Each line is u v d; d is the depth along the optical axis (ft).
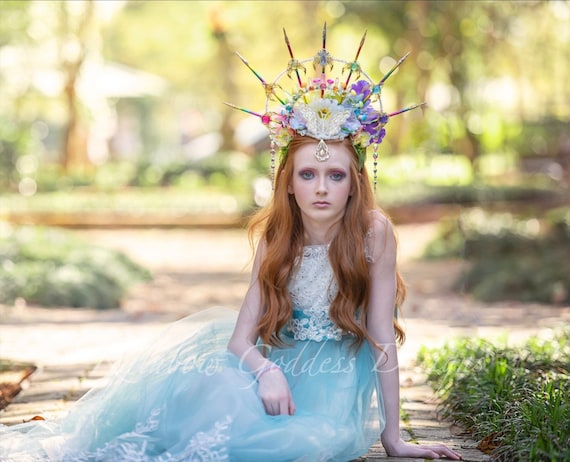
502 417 12.53
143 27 110.93
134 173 83.97
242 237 58.75
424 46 55.31
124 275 36.24
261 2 85.25
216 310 11.55
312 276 11.22
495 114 64.85
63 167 82.64
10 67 72.64
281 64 86.17
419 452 11.22
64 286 31.24
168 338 11.20
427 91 59.72
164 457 9.94
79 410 11.09
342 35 66.95
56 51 78.02
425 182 70.33
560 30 56.24
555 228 40.19
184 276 41.37
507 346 17.95
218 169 82.89
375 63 64.75
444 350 18.67
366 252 11.14
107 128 102.78
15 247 36.06
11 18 70.13
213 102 116.78
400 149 79.71
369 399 11.20
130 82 89.20
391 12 56.65
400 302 11.94
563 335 19.84
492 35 51.98
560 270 32.58
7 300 30.17
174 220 63.00
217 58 89.66
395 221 62.08
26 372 17.94
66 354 20.81
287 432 9.95
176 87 120.37
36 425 11.25
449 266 42.16
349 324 11.07
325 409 10.78
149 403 10.57
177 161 88.94
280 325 11.11
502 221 43.11
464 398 14.20
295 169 11.03
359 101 11.10
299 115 11.00
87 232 60.95
